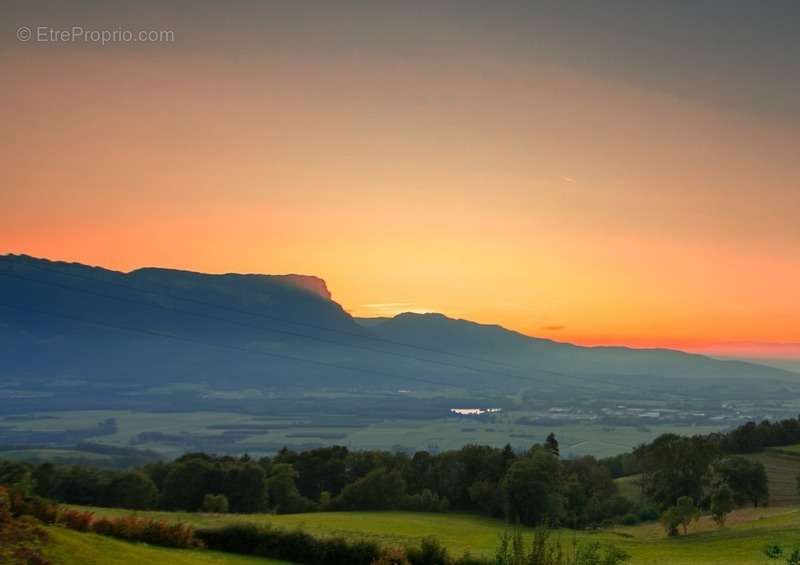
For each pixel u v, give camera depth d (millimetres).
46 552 25266
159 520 41438
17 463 88938
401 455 134750
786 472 138875
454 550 49344
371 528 74875
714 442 116812
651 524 112625
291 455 131875
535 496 103500
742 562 59781
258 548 43625
